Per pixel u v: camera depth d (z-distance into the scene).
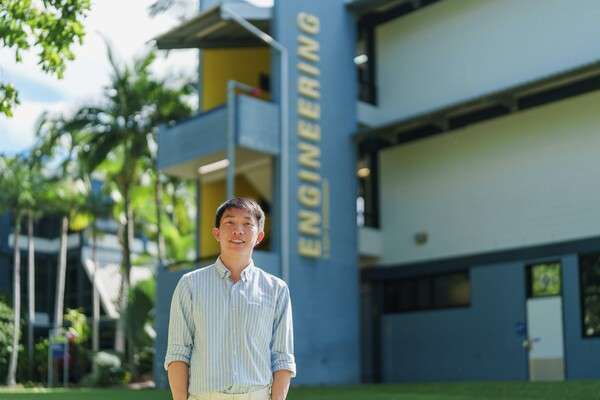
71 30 10.51
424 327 20.34
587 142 17.64
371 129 20.30
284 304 3.63
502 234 19.00
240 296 3.48
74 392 15.74
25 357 28.73
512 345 18.44
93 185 37.47
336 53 20.83
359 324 20.67
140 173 29.27
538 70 18.83
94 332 31.48
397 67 21.83
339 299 19.66
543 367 17.80
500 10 19.77
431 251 20.44
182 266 19.78
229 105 18.30
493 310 18.92
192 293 3.49
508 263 18.78
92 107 26.42
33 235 39.28
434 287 20.47
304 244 19.03
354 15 21.55
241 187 22.16
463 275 19.89
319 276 19.31
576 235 17.61
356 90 21.25
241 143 18.20
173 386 3.45
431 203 20.58
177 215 31.89
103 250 39.62
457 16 20.64
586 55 18.00
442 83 20.75
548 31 18.78
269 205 22.36
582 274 17.53
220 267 3.52
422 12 21.44
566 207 17.86
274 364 3.59
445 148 20.45
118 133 26.08
